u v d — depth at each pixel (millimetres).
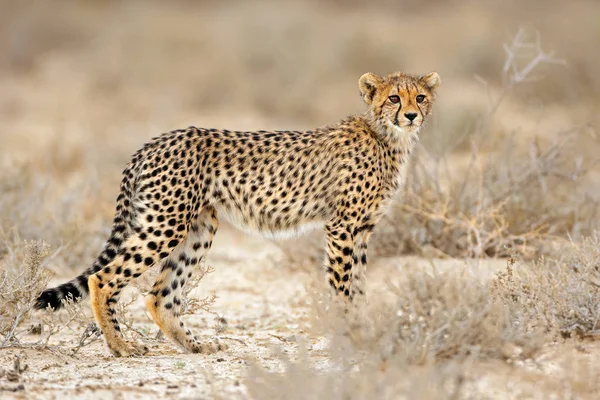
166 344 10000
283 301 12195
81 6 46719
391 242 13086
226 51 34312
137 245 9242
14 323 9266
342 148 9977
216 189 9727
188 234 9805
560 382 7496
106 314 9188
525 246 12328
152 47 35781
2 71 37344
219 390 7574
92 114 28500
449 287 8109
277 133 10062
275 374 7555
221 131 9875
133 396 7477
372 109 10273
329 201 9984
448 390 7227
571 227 13367
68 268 13273
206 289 12883
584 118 23516
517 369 7828
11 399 7344
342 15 44656
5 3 42031
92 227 14492
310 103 29547
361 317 8109
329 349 8133
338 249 9914
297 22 37719
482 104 23219
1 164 19516
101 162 20328
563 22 35000
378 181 10086
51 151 20984
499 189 13266
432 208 12922
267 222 10039
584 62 28812
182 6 49031
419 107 10227
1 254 12703
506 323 8297
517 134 17891
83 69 35375
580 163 13633
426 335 7980
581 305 9070
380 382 7137
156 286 9727
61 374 8305
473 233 12797
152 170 9305
